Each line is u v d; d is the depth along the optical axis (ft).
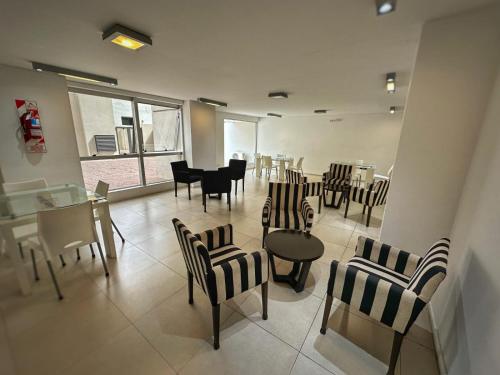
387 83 9.89
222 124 24.93
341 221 12.01
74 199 7.34
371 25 5.40
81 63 8.46
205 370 4.23
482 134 4.69
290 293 6.31
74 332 4.94
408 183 5.89
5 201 7.04
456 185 5.30
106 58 7.91
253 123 30.94
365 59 7.69
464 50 4.83
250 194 17.29
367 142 23.45
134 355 4.47
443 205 5.53
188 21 5.30
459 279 4.57
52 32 5.93
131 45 6.27
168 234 9.90
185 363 4.34
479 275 3.71
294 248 6.14
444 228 5.60
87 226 6.39
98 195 7.91
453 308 4.51
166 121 17.25
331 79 10.28
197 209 13.44
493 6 4.43
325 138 25.89
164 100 15.99
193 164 18.42
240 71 9.25
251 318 5.44
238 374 4.17
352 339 4.93
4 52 7.47
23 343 4.66
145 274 7.05
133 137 15.28
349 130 24.25
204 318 5.41
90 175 14.52
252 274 4.81
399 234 6.24
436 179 5.51
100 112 13.69
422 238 5.94
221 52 7.22
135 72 9.55
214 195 16.58
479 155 4.65
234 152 33.37
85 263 7.57
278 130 29.22
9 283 6.45
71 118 10.93
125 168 16.02
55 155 10.55
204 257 4.20
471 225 4.49
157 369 4.22
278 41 6.36
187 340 4.82
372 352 4.65
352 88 11.96
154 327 5.13
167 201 14.90
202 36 6.07
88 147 13.53
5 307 5.57
